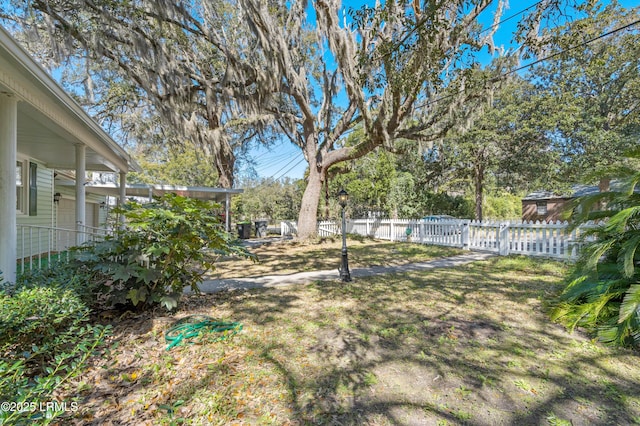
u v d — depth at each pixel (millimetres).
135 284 3881
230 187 18094
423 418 2135
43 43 8656
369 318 3980
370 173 19547
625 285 3383
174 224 3766
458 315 4047
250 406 2262
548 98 15867
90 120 5625
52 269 3877
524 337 3363
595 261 3467
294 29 10781
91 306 3816
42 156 7793
